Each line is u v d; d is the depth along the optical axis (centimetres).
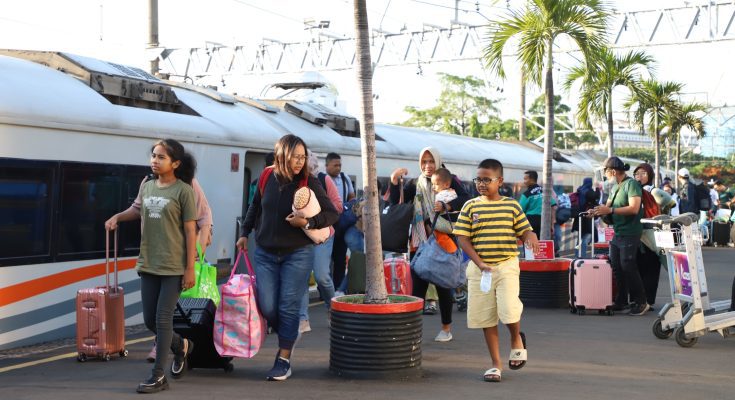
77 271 897
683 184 2483
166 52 2830
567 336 938
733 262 2100
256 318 682
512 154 2252
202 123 1117
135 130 980
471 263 705
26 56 1030
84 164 909
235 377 702
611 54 2073
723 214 2884
